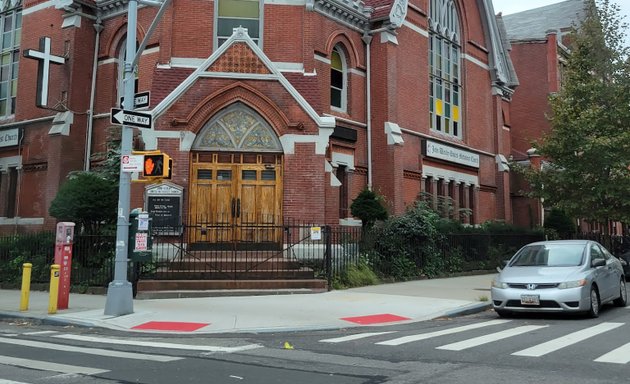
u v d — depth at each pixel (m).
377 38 21.23
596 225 32.16
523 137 33.31
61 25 20.67
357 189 20.48
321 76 19.17
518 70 33.91
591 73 22.50
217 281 13.90
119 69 20.39
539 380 5.83
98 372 6.35
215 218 16.17
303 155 16.27
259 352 7.66
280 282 14.16
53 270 11.34
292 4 18.09
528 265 11.59
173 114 15.98
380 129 20.83
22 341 8.65
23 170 21.48
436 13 25.22
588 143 20.30
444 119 25.20
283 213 16.09
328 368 6.55
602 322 10.12
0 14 23.88
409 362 6.86
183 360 7.08
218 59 16.30
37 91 19.53
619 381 5.78
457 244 21.12
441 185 24.42
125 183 11.13
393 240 18.05
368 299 13.12
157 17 10.80
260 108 16.30
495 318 11.09
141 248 11.34
